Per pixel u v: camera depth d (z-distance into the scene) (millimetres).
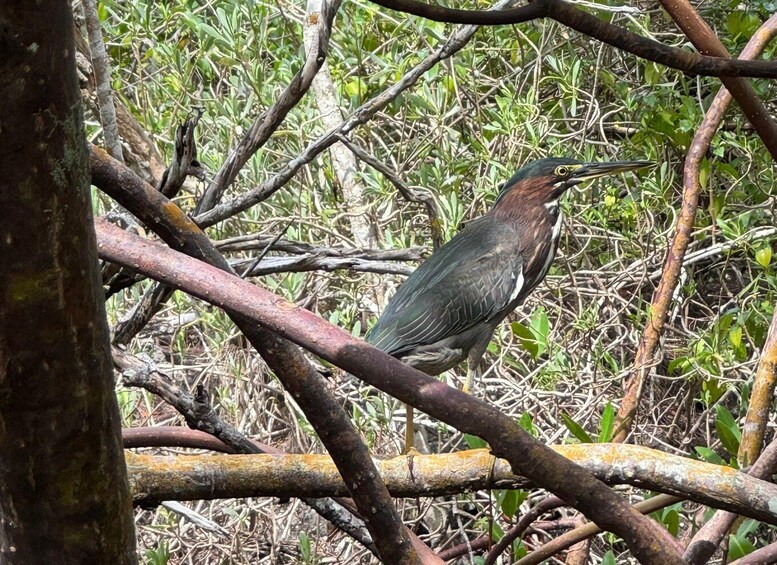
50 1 1534
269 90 9969
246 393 9562
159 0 11859
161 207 3092
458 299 9305
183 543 8922
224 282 2666
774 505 3428
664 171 9789
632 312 10750
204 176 4680
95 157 3016
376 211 10102
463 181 10969
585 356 9734
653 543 2621
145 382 4582
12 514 2002
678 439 10008
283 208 9844
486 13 2662
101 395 1917
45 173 1656
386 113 11133
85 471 1960
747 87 4387
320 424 2852
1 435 1894
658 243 10188
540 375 8875
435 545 9109
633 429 8695
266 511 9062
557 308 10508
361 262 6359
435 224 7352
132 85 11062
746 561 4023
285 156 10398
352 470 2896
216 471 3883
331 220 9859
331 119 10500
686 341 10172
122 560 2088
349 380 9711
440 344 9391
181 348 9797
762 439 5352
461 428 2600
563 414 5902
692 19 4125
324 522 9562
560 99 11148
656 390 10414
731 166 10289
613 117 12305
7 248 1694
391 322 9445
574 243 11305
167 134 10086
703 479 3473
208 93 11445
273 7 11156
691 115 10141
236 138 9781
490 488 3979
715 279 11664
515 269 9539
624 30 2834
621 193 11633
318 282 10227
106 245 2682
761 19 11242
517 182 9852
